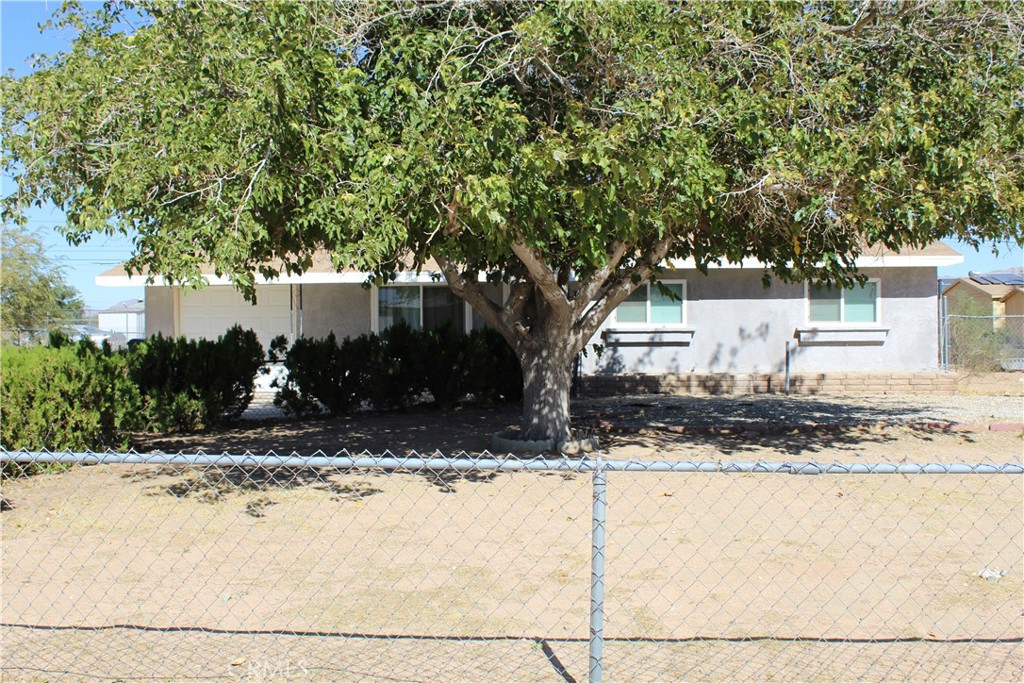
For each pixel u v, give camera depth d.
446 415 14.20
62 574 5.87
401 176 6.61
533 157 6.82
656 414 14.00
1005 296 27.23
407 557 6.21
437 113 6.94
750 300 18.02
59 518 7.30
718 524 7.04
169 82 7.19
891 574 5.81
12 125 7.52
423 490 8.34
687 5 8.30
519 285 10.55
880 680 4.23
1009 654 4.54
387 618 5.04
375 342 14.32
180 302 18.41
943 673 4.31
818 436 11.60
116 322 47.38
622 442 11.12
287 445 11.20
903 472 4.24
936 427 12.16
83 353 11.12
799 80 8.18
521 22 7.73
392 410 14.77
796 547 6.41
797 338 18.00
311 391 13.98
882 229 8.83
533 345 10.41
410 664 4.43
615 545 6.46
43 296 27.55
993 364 20.30
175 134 6.89
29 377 8.95
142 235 6.88
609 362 17.98
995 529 6.87
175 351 12.80
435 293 18.30
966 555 6.23
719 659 4.47
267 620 5.02
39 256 27.75
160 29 7.34
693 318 18.02
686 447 10.76
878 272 18.03
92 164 7.48
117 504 7.80
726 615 5.08
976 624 4.95
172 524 7.14
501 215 7.00
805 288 17.98
